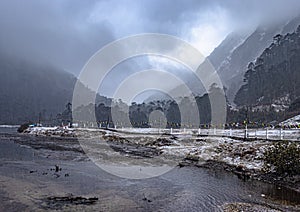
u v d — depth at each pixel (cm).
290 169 2255
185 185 2161
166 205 1670
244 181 2302
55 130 8006
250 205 1677
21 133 8444
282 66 13762
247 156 2911
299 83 11325
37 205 1611
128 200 1750
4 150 4019
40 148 4375
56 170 2606
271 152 2572
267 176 2378
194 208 1623
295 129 5269
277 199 1802
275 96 11531
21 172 2469
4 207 1566
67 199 1733
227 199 1800
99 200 1734
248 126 7562
